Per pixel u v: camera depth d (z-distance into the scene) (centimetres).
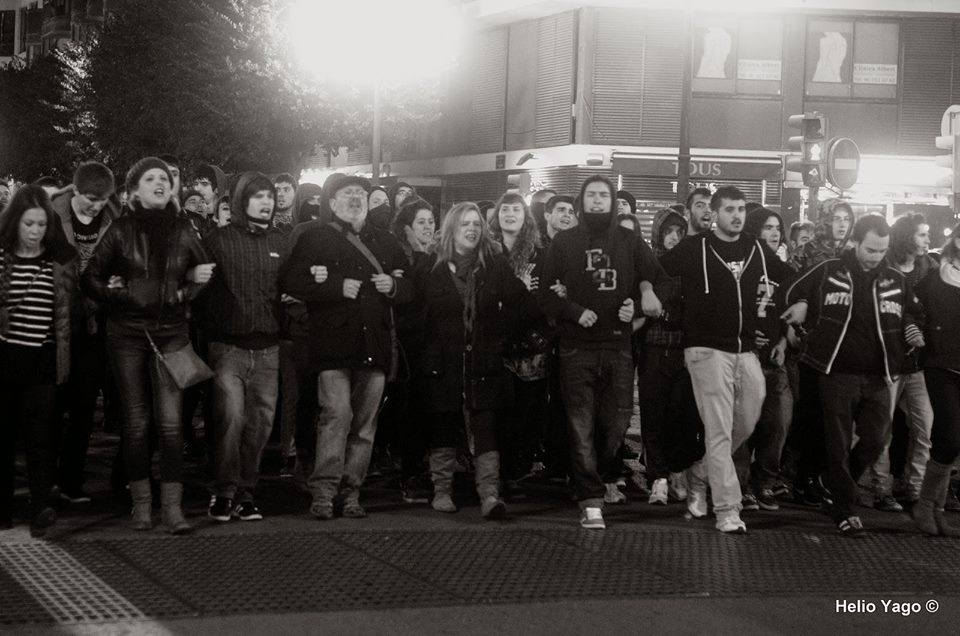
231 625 564
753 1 3150
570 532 791
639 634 571
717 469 808
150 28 3741
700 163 3112
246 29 3281
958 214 1412
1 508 752
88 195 839
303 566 678
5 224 722
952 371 812
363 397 823
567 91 3203
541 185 3266
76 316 823
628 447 1020
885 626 600
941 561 747
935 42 3225
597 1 3141
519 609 605
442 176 3734
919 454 934
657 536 787
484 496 829
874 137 3225
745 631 582
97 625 559
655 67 3158
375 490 938
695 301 813
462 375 840
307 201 1009
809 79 3206
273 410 806
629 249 818
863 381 822
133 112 3819
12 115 5203
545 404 943
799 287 835
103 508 827
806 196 3145
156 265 745
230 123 3266
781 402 890
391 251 835
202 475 969
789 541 788
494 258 846
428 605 607
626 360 820
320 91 3291
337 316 805
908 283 911
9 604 589
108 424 1167
